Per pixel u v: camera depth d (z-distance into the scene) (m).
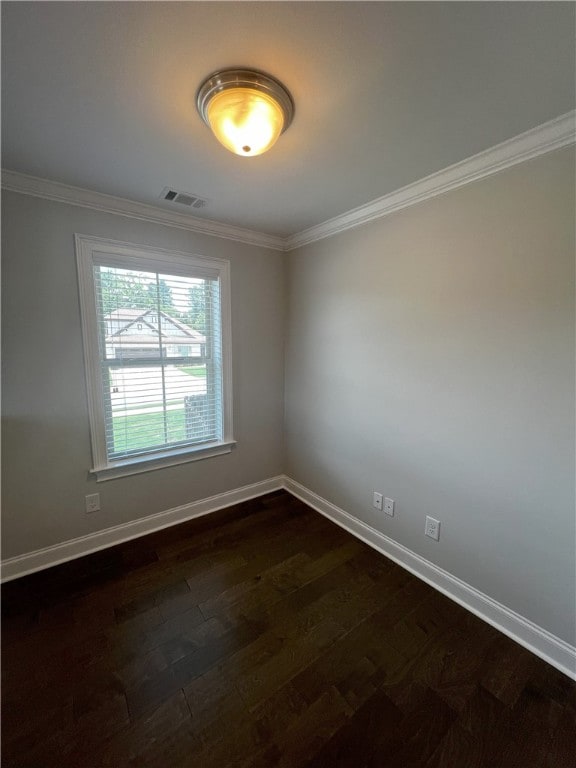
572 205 1.30
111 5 0.84
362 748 1.14
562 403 1.38
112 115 1.26
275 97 1.12
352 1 0.83
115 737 1.16
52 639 1.52
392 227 1.98
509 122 1.30
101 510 2.18
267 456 3.01
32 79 1.07
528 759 1.12
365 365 2.24
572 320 1.33
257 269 2.72
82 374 2.01
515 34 0.92
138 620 1.64
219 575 1.97
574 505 1.37
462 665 1.44
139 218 2.11
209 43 0.96
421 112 1.25
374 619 1.67
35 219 1.79
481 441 1.65
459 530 1.77
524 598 1.54
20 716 1.21
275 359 2.94
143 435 2.32
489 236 1.55
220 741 1.15
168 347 2.37
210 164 1.61
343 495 2.50
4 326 1.76
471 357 1.66
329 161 1.58
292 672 1.40
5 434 1.82
